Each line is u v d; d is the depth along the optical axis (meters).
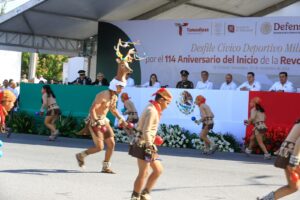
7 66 29.48
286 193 6.12
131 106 15.16
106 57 20.97
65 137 16.77
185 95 15.25
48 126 15.55
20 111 18.02
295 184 6.04
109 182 8.27
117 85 8.86
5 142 14.17
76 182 8.18
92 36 22.84
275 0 20.20
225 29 18.72
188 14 21.33
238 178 9.37
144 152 6.16
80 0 18.23
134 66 20.34
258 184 8.78
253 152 14.05
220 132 14.75
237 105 14.60
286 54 17.80
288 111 13.91
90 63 23.14
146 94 15.88
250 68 18.36
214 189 8.14
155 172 6.29
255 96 14.36
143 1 19.30
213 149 13.58
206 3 19.97
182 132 15.16
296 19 17.61
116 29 20.72
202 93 15.06
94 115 8.94
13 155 11.18
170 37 19.66
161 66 19.84
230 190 8.11
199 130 15.02
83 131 9.35
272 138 13.84
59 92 17.41
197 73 19.22
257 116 13.12
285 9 20.73
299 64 17.59
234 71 18.61
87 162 10.50
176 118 15.37
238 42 18.52
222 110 14.80
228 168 10.74
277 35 17.91
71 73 27.73
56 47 22.30
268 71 18.08
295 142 5.98
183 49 19.45
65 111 17.27
